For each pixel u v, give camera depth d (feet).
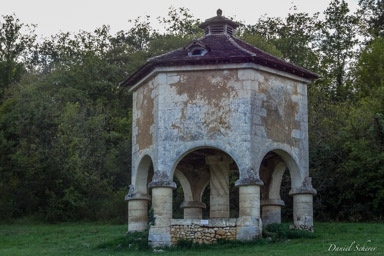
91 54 180.55
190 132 73.41
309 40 173.37
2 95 177.47
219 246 68.90
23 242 94.17
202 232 71.31
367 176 107.45
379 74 152.35
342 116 128.67
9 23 197.77
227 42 79.87
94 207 139.44
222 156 82.69
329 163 116.47
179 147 73.26
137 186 80.23
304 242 69.87
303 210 76.84
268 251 62.95
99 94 174.81
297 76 78.95
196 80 74.74
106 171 146.30
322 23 174.19
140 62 176.45
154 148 75.00
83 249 78.84
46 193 136.05
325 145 118.21
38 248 84.53
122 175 150.20
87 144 143.13
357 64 161.58
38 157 139.23
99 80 176.35
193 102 74.18
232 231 70.54
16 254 76.28
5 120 157.07
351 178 110.32
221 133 72.59
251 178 70.38
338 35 171.63
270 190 84.58
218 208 81.97
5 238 100.32
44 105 151.12
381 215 108.27
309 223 76.79
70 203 134.92
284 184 118.42
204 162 89.61
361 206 109.29
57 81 176.45
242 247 67.36
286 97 77.41
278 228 75.41
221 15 85.66
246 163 71.05
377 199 105.60
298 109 78.64
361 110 123.95
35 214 138.21
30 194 140.67
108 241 79.00
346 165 110.83
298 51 168.45
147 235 73.87
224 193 82.48
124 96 177.88
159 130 74.28
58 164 138.51
